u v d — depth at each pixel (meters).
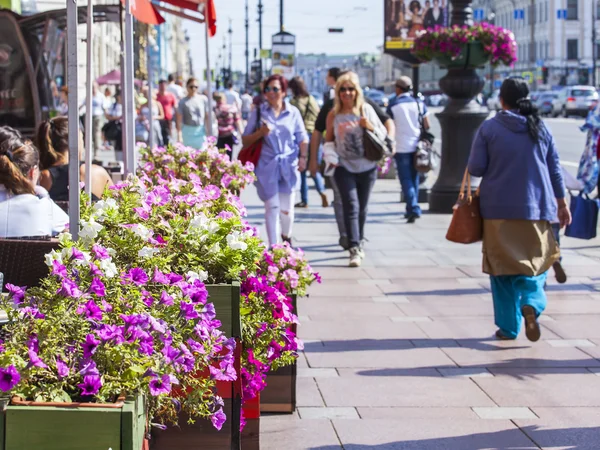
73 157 5.37
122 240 5.14
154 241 5.19
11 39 15.58
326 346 8.85
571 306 10.48
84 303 4.06
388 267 12.86
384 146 12.80
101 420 3.51
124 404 3.59
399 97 17.17
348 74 12.70
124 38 9.25
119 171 12.39
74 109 5.36
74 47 5.35
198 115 22.50
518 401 7.30
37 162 6.65
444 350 8.73
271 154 12.28
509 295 8.97
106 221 5.39
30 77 15.66
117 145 25.97
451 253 13.98
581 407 7.16
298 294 7.27
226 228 5.61
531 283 8.71
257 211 18.91
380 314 10.13
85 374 3.69
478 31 17.97
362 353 8.62
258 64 73.31
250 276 5.82
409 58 22.41
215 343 4.46
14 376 3.51
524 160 8.66
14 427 3.49
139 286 4.46
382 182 25.69
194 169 10.62
